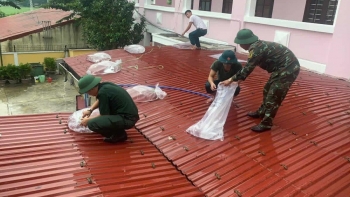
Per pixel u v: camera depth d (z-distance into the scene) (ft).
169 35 44.32
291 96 18.54
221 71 16.39
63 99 44.16
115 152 12.41
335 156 11.84
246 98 17.94
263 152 12.10
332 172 10.87
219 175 10.78
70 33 57.47
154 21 51.37
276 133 13.71
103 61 25.55
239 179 10.52
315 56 26.68
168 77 22.98
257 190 9.87
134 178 10.60
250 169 11.09
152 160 11.98
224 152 12.26
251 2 32.42
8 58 52.95
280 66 12.91
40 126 14.40
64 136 13.50
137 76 23.29
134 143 13.30
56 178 10.19
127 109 12.64
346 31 23.66
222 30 37.09
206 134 13.34
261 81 21.91
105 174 10.73
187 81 21.84
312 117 15.49
